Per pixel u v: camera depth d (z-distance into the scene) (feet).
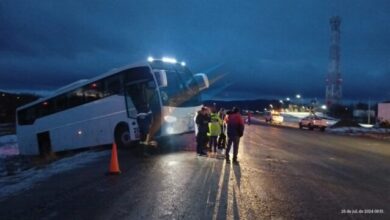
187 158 55.36
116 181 38.60
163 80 61.57
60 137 80.48
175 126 63.98
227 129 52.06
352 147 84.89
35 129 85.87
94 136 73.00
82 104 75.87
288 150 71.67
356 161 58.80
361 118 320.91
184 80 66.74
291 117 338.54
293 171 45.98
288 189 35.24
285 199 31.30
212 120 62.34
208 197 31.37
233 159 52.03
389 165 55.26
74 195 32.94
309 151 71.36
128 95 66.85
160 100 62.64
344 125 194.18
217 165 48.75
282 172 44.88
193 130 67.36
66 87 79.97
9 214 27.91
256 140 95.45
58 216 26.84
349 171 47.83
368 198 32.53
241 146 77.61
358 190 35.88
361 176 44.29
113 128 69.46
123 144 68.28
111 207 28.63
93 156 61.98
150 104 63.36
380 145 94.22
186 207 28.27
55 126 81.51
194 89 68.13
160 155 59.41
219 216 26.14
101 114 71.61
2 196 34.42
